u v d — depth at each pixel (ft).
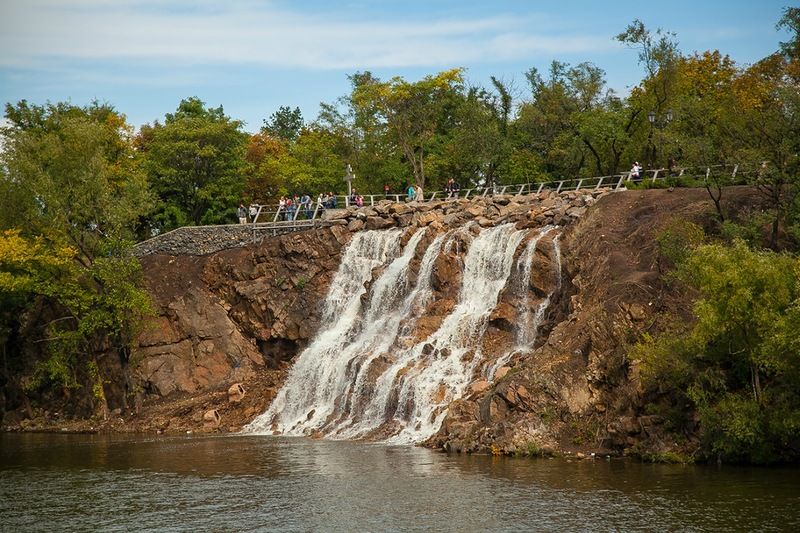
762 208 186.70
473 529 113.39
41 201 243.81
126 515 126.31
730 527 110.42
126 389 234.79
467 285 214.48
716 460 145.89
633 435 153.69
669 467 144.15
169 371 236.02
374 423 192.54
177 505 130.93
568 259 195.62
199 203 322.34
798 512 115.65
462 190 324.80
